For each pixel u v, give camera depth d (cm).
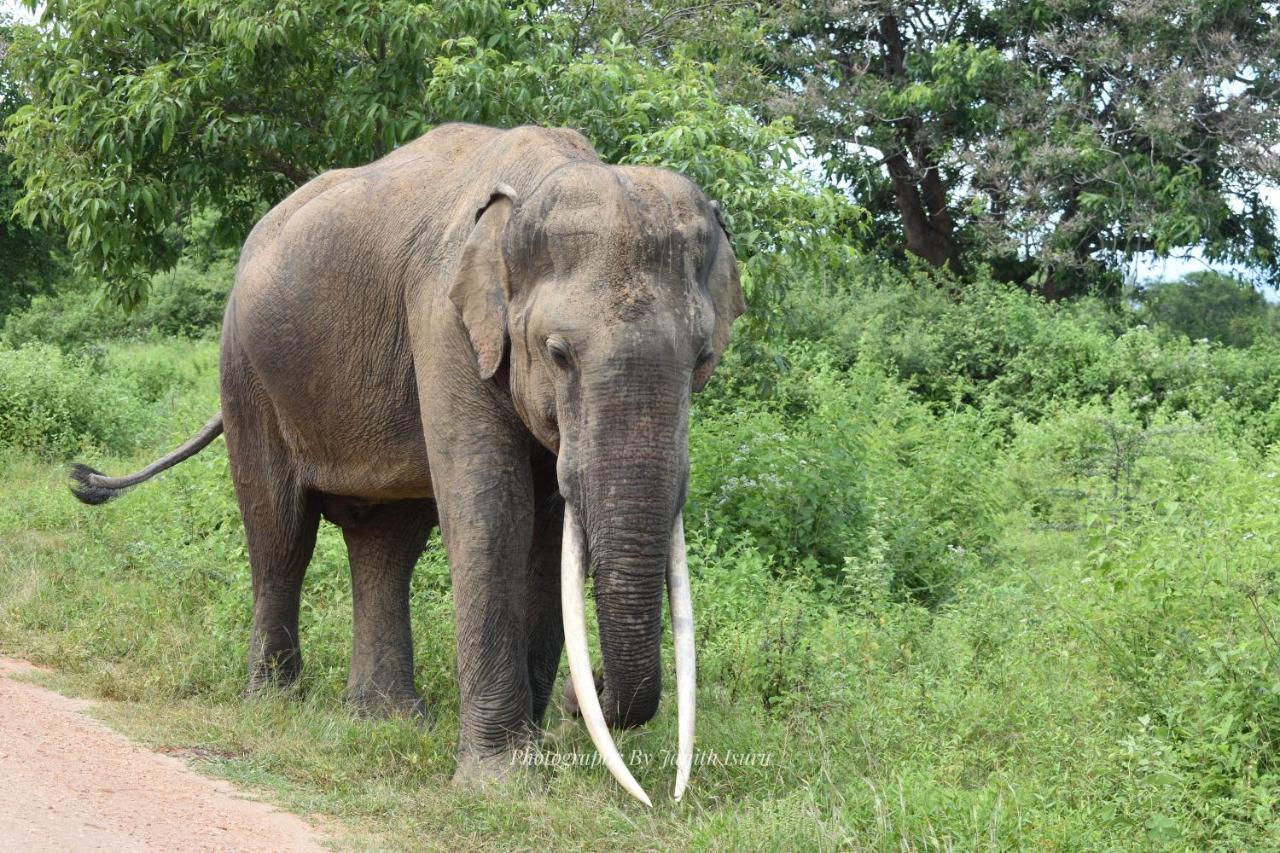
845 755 677
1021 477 1597
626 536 582
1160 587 755
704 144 1145
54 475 1577
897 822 563
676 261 599
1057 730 666
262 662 852
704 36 1606
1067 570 1097
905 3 2897
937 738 688
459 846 586
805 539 1147
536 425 621
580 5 1437
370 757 706
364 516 834
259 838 562
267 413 835
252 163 1402
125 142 1282
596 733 572
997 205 2866
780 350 1738
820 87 2745
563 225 602
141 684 812
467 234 675
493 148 713
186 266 3519
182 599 1002
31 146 1330
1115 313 2661
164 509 1288
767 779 651
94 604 992
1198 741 625
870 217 1279
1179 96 2588
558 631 749
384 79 1266
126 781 618
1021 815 562
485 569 660
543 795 638
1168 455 1509
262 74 1311
